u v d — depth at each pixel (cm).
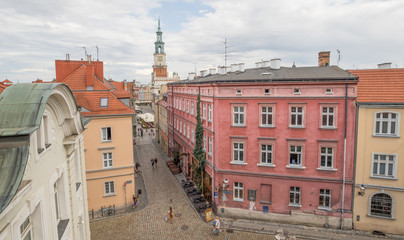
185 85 3216
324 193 2067
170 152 4334
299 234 1980
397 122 1873
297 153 2092
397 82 2011
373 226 1992
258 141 2150
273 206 2175
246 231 2066
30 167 718
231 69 3088
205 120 2536
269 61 2920
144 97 17338
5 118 660
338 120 1962
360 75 2166
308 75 2111
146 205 2575
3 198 534
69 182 1112
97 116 2362
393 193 1922
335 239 1911
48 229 848
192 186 3006
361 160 1962
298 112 2050
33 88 759
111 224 2227
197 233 2061
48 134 882
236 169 2236
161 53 14025
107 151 2450
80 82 2588
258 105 2116
